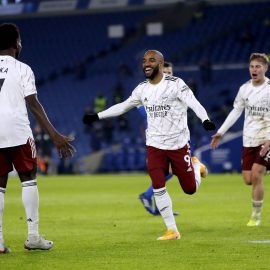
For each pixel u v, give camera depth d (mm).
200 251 17344
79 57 100312
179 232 21594
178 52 94438
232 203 33062
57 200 36969
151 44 97562
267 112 23062
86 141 82250
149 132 20094
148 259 16156
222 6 97688
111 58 98125
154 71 19828
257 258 16188
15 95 16828
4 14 105938
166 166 20125
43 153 72188
